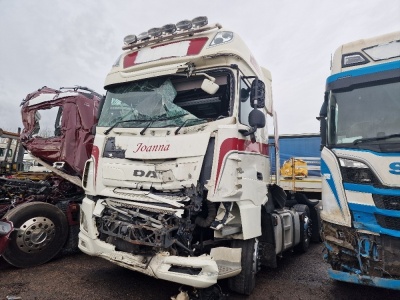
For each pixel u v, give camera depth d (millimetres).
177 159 3816
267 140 5410
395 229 3686
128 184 4016
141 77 4609
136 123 4395
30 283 4441
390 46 4352
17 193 6215
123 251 3705
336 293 4480
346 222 4016
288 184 8336
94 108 6703
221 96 4250
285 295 4359
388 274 3689
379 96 4336
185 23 4621
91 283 4480
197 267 3191
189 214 3594
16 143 9047
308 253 7059
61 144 6355
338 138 4410
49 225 5348
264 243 4887
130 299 3963
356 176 4012
